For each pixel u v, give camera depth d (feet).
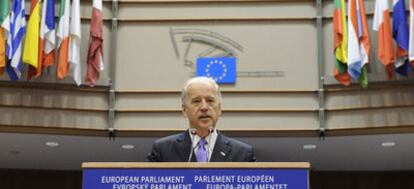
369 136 32.37
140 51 33.01
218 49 32.96
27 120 31.27
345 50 30.94
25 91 31.45
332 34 32.68
